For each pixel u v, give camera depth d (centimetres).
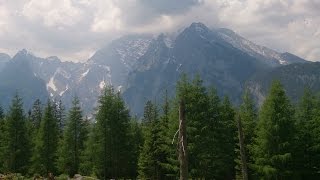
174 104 4397
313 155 4759
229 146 5150
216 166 4719
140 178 6347
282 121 4431
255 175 4859
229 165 5259
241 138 2692
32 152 7194
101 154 5791
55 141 7300
